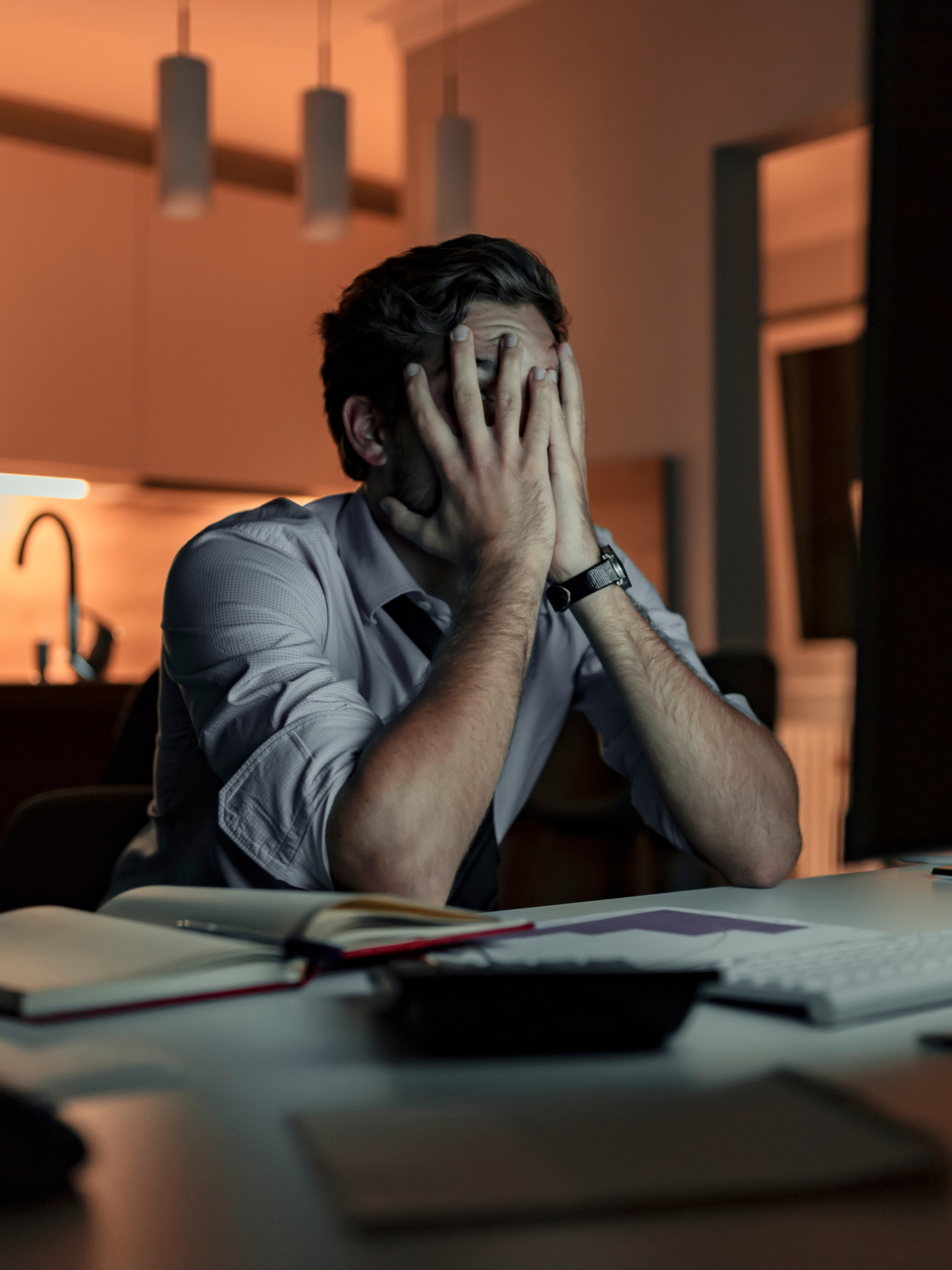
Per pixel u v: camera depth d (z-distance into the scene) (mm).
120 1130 429
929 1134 408
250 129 4871
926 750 560
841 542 5062
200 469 4773
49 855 1199
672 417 3574
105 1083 486
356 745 978
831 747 4523
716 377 3463
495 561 1129
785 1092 446
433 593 1277
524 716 1365
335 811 922
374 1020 583
